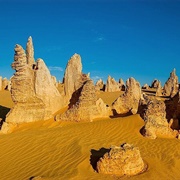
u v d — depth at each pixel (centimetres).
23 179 1057
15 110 1914
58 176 1024
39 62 1991
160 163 1178
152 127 1589
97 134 1552
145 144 1435
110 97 4072
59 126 1833
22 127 1869
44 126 1853
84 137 1495
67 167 1115
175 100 1808
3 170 1192
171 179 1023
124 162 1042
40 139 1500
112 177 1016
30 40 2047
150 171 1068
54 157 1252
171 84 4256
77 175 1021
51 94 2025
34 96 1944
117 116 2020
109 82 4841
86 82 1912
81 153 1239
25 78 1912
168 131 1602
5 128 1847
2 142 1514
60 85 4478
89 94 1888
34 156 1299
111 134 1560
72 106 1948
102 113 1961
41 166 1171
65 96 2141
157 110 1659
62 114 1916
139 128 1617
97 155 1210
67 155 1254
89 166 1117
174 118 1725
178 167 1166
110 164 1047
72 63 2138
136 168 1056
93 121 1842
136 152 1070
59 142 1430
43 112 1952
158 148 1382
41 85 1969
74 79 2138
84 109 1867
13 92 1914
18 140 1516
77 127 1684
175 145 1426
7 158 1323
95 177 1014
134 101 2077
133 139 1498
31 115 1922
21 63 1902
